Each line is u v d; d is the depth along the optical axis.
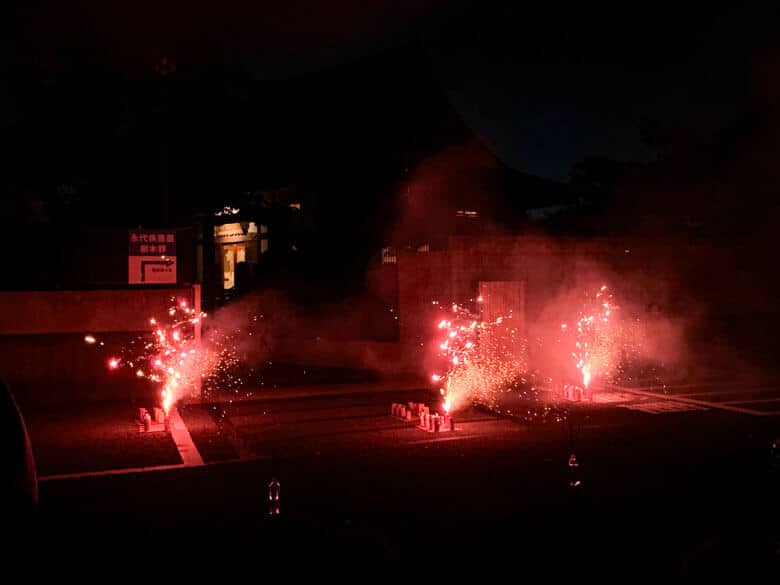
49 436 10.61
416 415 11.60
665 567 5.65
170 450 9.69
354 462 8.92
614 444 9.71
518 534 6.39
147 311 13.63
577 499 7.34
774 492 7.52
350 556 5.91
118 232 13.84
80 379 13.30
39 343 13.09
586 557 5.87
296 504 7.27
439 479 8.12
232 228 27.16
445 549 6.07
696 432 10.42
